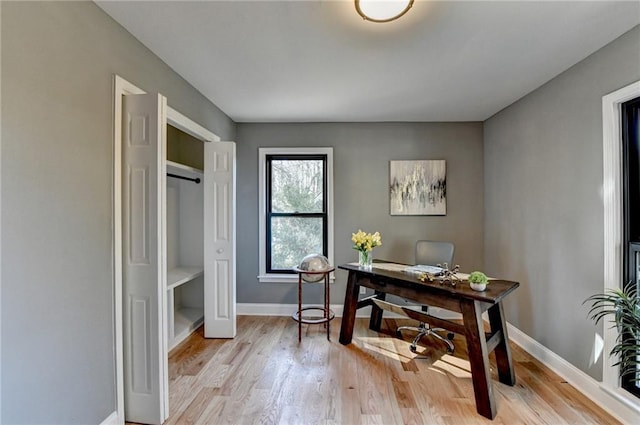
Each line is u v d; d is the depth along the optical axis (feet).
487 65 7.57
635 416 5.90
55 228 4.62
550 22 5.80
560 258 7.98
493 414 6.26
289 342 9.96
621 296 5.59
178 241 12.15
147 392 6.07
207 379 7.73
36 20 4.33
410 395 7.06
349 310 9.80
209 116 10.04
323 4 5.32
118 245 5.84
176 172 11.21
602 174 6.68
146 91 6.77
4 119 3.95
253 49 6.86
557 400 6.86
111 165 5.74
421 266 9.60
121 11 5.53
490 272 11.71
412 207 12.37
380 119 12.10
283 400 6.86
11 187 4.04
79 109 5.05
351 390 7.24
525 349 9.38
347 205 12.51
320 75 8.17
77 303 5.01
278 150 12.54
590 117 7.00
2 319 3.96
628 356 5.56
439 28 6.01
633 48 5.97
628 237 6.35
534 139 9.08
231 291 10.25
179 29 6.09
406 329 10.93
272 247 12.77
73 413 4.92
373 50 6.89
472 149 12.29
